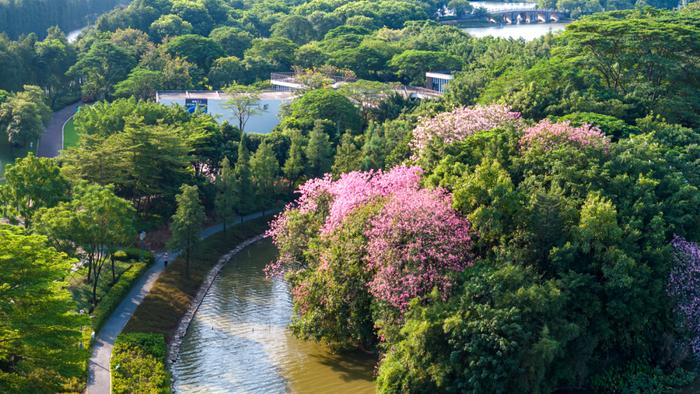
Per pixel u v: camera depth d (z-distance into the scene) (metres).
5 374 49.88
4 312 49.66
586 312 61.91
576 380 63.62
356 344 71.50
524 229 63.69
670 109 97.06
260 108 147.62
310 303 70.50
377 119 145.00
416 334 56.44
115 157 96.31
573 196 68.00
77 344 60.22
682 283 65.38
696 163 79.00
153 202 106.38
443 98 133.75
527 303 58.09
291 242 79.44
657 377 64.12
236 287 90.06
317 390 64.06
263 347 72.94
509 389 56.72
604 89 99.94
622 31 102.81
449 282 60.38
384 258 63.34
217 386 64.56
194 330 76.88
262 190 116.88
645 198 68.12
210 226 109.44
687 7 164.00
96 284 78.19
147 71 160.00
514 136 76.25
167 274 87.44
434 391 57.19
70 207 80.38
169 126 113.88
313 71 174.75
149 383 60.44
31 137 125.88
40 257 52.53
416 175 74.69
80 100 173.50
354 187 76.44
